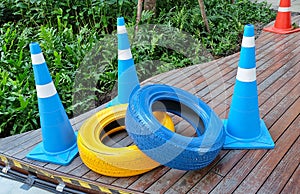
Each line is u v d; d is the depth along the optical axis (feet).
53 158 7.43
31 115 9.91
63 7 15.44
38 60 6.95
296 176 6.76
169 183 6.72
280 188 6.50
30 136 8.48
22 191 7.73
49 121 7.29
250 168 7.01
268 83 10.35
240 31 16.07
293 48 12.99
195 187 6.60
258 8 18.89
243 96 7.40
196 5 17.10
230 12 17.53
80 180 6.95
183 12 15.53
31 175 7.63
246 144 7.53
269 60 12.02
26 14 15.21
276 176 6.79
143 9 15.76
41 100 7.16
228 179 6.75
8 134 9.81
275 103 9.24
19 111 9.86
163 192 6.53
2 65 11.87
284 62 11.79
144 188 6.64
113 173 6.86
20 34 14.21
